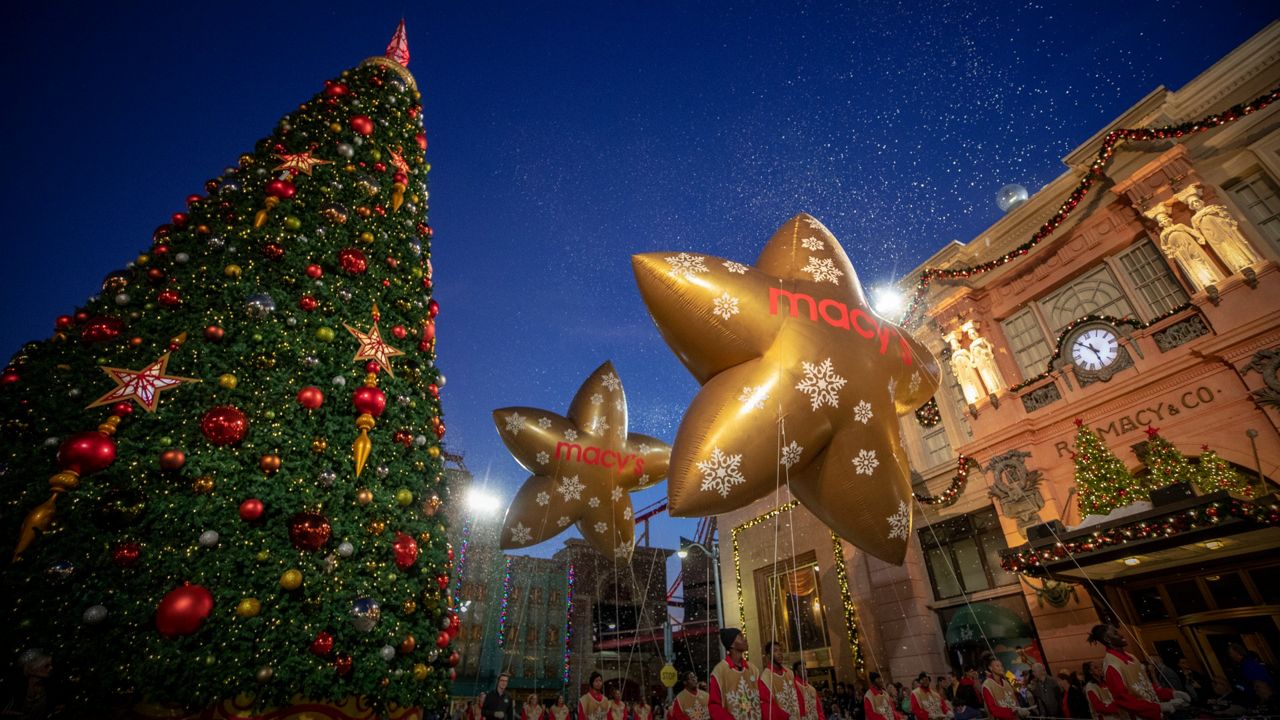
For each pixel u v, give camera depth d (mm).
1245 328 9422
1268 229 10055
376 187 6281
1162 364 10414
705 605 32875
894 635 13297
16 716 3326
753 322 3982
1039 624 11094
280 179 5555
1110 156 11523
